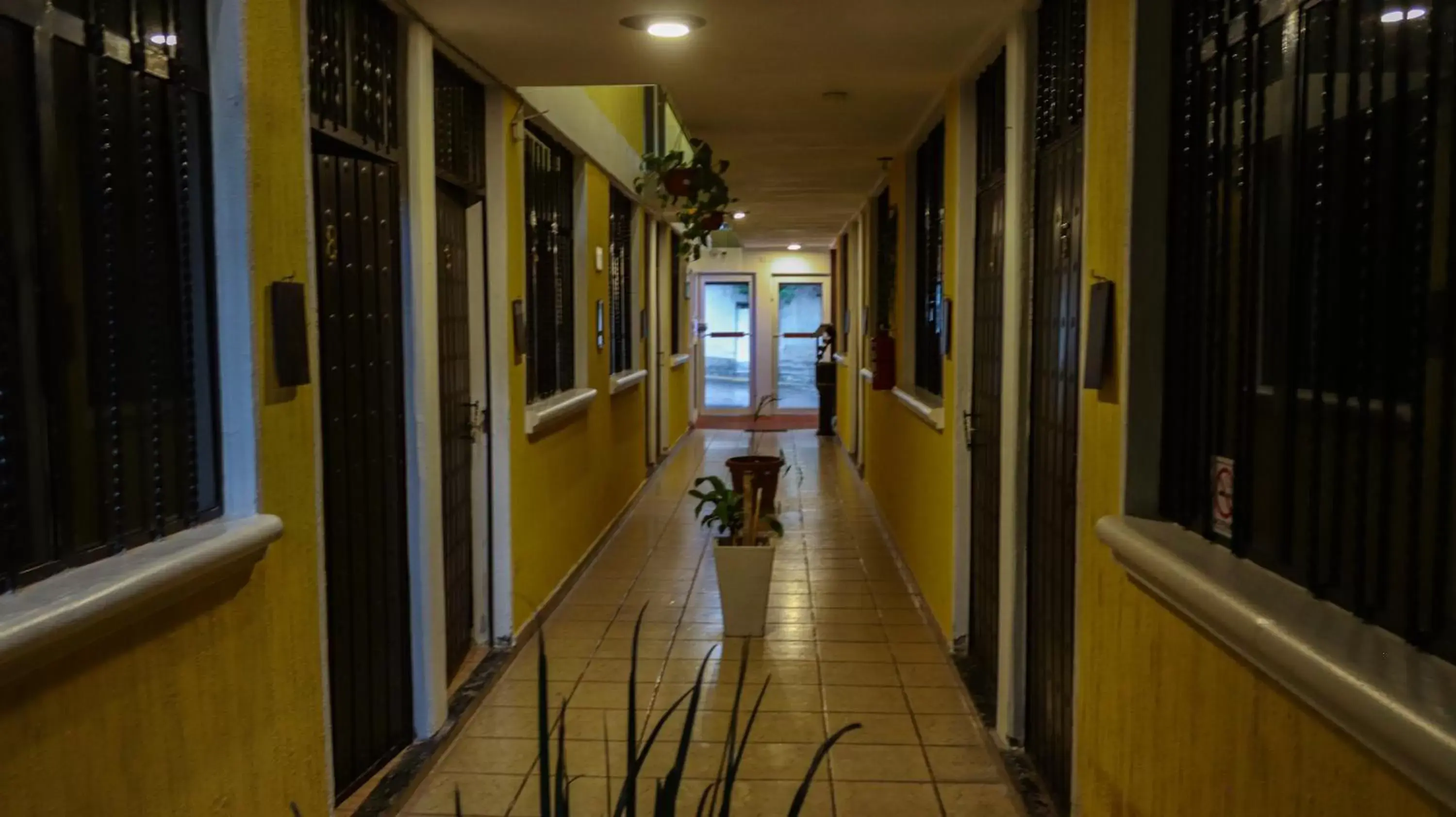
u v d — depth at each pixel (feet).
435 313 10.84
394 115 10.12
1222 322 5.64
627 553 19.98
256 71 6.45
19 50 4.80
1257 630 4.24
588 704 11.98
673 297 35.47
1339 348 4.51
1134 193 6.22
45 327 4.91
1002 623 10.63
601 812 9.47
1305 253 4.83
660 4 9.76
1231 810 4.82
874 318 25.13
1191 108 6.00
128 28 5.51
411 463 10.59
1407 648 3.83
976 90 12.80
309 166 7.27
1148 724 5.95
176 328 5.99
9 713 4.27
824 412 39.14
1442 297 3.91
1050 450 9.52
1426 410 3.93
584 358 18.78
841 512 23.89
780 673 13.06
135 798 5.14
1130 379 6.27
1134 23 6.17
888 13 10.12
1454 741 2.97
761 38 11.00
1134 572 5.94
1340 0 4.60
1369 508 4.29
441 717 11.03
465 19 10.30
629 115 24.47
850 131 17.03
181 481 6.03
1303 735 4.12
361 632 9.55
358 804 9.26
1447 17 3.88
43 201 4.89
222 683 5.99
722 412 48.70
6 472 4.66
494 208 13.32
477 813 9.47
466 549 13.19
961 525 13.24
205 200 6.24
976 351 12.99
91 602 4.50
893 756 10.61
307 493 7.16
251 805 6.32
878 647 14.07
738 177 22.39
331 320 8.77
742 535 14.78
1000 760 10.24
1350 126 4.45
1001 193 11.46
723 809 4.01
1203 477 5.84
